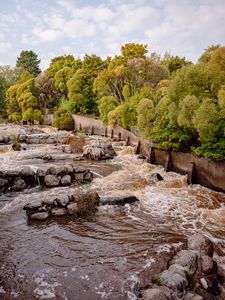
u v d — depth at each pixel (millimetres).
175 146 15336
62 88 45438
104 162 18484
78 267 6820
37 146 23750
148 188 13203
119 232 8766
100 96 36188
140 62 28859
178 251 7547
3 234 8539
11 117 52188
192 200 11711
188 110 12438
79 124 36438
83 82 39094
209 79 12188
